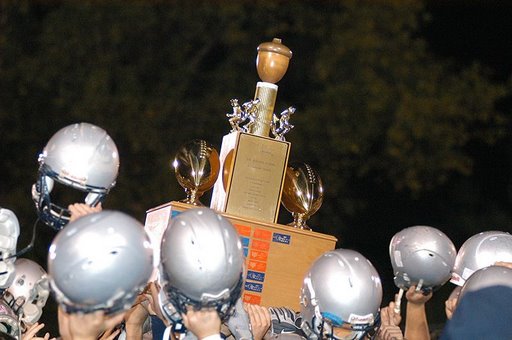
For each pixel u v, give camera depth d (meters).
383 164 30.70
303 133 30.50
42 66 29.66
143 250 8.63
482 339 7.91
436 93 30.97
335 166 30.44
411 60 30.94
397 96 30.73
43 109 30.03
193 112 29.94
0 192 29.61
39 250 28.16
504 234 12.18
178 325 9.88
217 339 9.30
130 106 29.25
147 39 30.75
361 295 10.23
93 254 8.44
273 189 11.92
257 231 11.74
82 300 8.46
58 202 27.30
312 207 12.31
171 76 30.70
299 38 32.78
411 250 11.71
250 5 31.34
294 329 11.41
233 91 30.94
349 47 30.70
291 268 11.84
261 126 12.34
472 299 8.22
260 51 12.48
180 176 12.06
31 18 30.86
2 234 11.42
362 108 30.50
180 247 9.28
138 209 28.66
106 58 29.89
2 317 11.67
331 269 10.35
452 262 11.80
